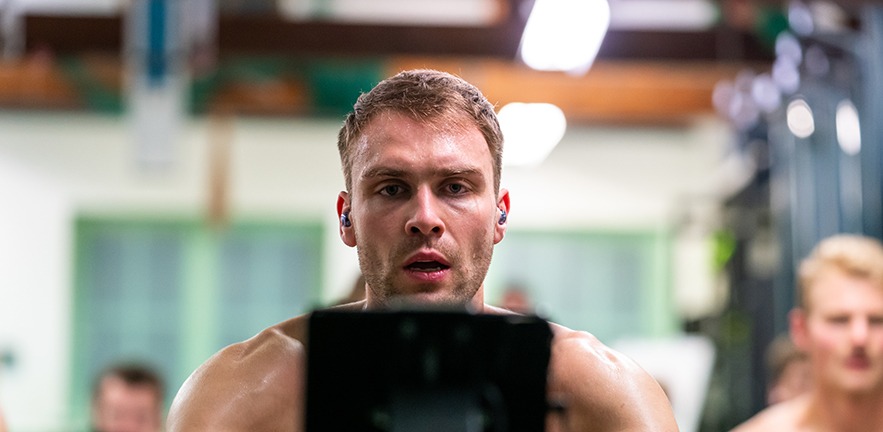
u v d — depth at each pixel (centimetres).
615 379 169
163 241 730
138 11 465
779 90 518
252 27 526
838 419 297
